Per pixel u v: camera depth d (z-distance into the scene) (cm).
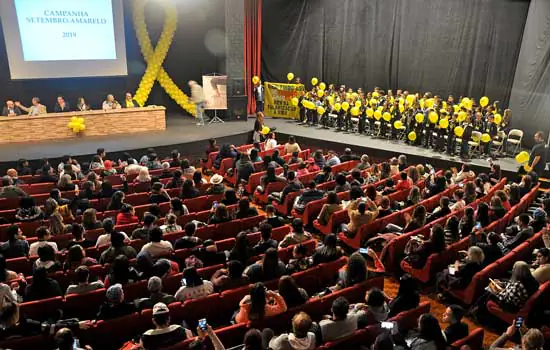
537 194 1112
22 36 1628
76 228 751
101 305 570
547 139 1444
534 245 770
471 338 499
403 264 789
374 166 1183
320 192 1001
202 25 1978
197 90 1819
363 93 1891
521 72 1514
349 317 511
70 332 449
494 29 1590
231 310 605
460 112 1457
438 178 1056
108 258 683
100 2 1717
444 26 1716
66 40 1692
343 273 647
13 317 504
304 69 2161
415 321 567
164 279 634
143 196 1018
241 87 1984
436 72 1769
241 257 684
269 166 1128
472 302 718
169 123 1864
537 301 620
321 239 979
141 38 1850
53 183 1101
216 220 826
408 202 978
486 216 841
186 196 1002
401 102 1644
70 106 1875
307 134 1748
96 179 1042
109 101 1709
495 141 1461
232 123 1888
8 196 976
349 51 2011
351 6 1962
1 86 1745
